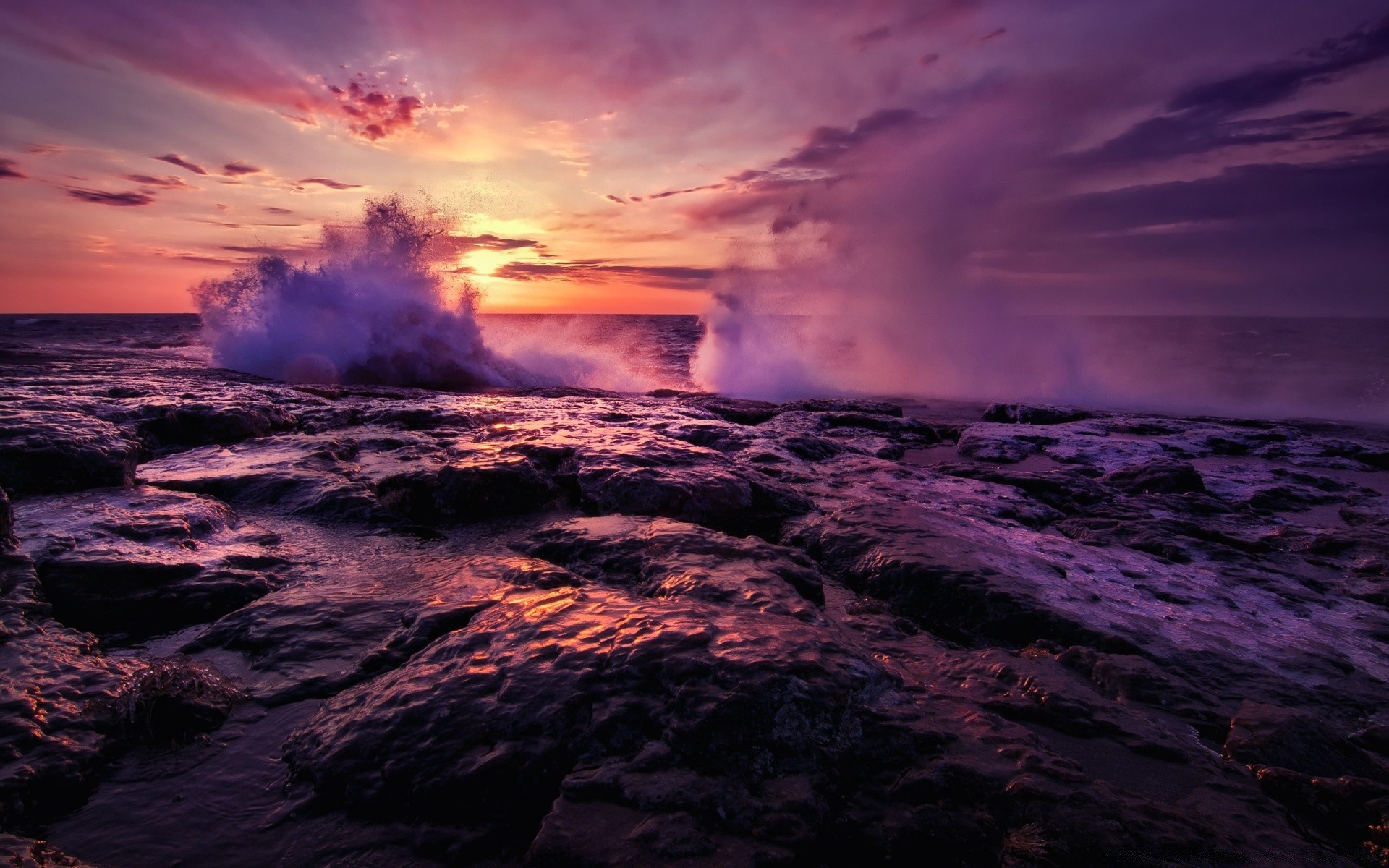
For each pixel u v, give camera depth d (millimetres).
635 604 3309
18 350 19156
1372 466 10398
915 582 4523
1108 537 6172
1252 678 3570
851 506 6207
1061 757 2465
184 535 4523
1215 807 2346
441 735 2402
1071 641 3869
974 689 3119
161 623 3570
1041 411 14344
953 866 2002
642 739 2348
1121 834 2068
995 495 7352
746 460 8531
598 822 2016
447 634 3184
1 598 3281
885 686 2766
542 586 3912
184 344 24781
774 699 2463
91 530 4234
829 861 1997
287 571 4309
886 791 2240
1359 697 3410
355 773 2295
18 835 2014
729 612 3252
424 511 5863
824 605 4266
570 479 6637
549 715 2436
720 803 2102
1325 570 5574
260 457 6863
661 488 6031
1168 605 4559
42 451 5254
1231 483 8758
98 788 2281
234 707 2785
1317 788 2436
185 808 2211
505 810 2186
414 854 2051
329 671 3070
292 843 2078
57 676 2744
